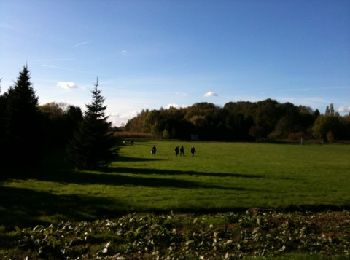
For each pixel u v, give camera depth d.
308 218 22.73
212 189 31.83
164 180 37.38
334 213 24.69
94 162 47.19
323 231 19.95
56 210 23.44
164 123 177.12
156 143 129.50
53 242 17.56
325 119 182.75
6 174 40.31
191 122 179.88
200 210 24.45
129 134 178.75
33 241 17.61
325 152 93.81
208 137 178.50
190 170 47.16
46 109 131.88
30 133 47.00
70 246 17.36
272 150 99.00
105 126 47.88
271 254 16.05
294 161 64.62
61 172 43.50
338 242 18.12
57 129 88.19
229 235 19.00
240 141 171.12
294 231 19.72
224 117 189.88
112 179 37.91
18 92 46.88
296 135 184.50
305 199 28.27
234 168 50.56
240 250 16.89
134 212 23.53
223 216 22.38
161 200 26.45
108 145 47.91
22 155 46.03
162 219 21.53
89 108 47.94
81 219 21.98
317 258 13.81
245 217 22.20
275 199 28.06
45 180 36.62
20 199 26.31
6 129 45.59
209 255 16.16
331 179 40.94
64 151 79.69
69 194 28.61
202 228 19.95
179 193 29.42
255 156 75.75
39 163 49.16
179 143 131.88
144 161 59.59
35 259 15.93
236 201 26.78
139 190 30.72
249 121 187.50
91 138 46.97
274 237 18.61
